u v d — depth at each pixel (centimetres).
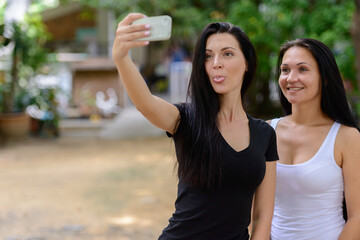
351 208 195
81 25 1577
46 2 1602
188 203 171
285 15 927
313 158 198
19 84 1186
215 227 168
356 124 210
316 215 196
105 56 1527
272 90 1313
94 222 503
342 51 860
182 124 178
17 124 1128
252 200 179
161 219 509
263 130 183
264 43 953
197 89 177
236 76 175
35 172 780
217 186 167
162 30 147
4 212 545
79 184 682
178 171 177
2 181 713
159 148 1004
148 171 764
